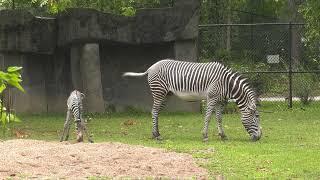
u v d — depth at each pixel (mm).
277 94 20750
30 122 16234
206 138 12227
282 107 19344
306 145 11445
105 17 17672
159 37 17984
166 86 12766
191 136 13211
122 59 18906
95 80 17891
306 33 19281
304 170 8703
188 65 12648
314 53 23078
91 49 17797
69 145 10203
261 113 18000
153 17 17938
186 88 12508
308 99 20391
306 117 16938
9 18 17391
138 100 18812
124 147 10188
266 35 23172
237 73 12328
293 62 21484
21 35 17578
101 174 8234
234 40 23156
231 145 11422
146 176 8148
